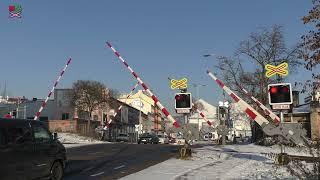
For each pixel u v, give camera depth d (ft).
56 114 254.68
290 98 55.57
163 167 56.85
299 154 73.10
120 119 318.04
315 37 40.22
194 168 55.88
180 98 70.23
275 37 169.27
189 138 70.59
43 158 41.22
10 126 37.04
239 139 299.79
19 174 37.24
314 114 135.13
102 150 90.48
